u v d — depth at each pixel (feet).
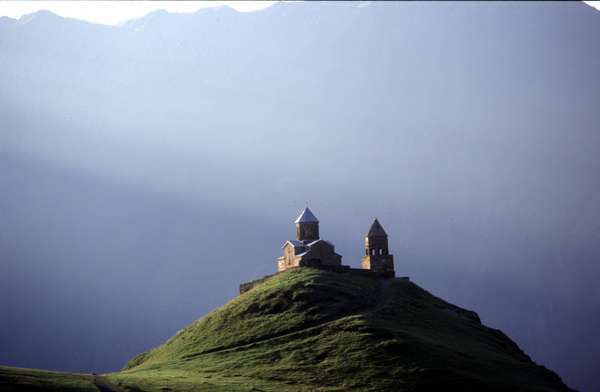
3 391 416.67
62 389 439.63
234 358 575.79
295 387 520.01
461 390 525.75
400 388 522.47
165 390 473.26
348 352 563.89
